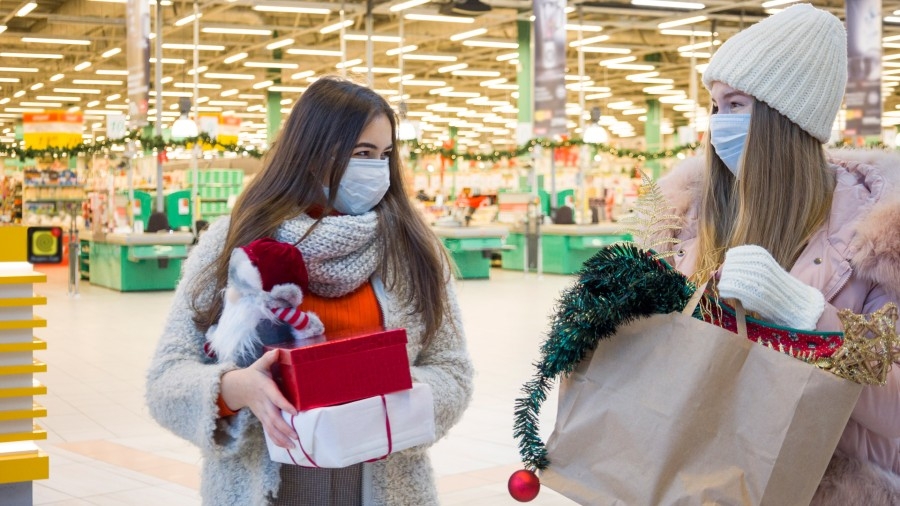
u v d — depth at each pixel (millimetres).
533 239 17266
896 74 24250
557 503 3945
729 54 1554
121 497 4035
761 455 1312
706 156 1674
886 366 1281
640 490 1374
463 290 13766
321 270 1509
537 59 12758
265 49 21891
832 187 1531
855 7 13070
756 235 1515
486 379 6727
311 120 1538
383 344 1354
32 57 23516
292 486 1521
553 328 1444
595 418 1423
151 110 30875
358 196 1547
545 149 17062
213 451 1432
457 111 35062
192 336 1542
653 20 18031
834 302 1450
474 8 15430
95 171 16453
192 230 14656
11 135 40656
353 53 21812
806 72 1504
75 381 6727
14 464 2172
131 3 13125
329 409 1282
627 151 16922
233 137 20562
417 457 1592
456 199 21578
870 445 1447
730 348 1331
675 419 1348
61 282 15219
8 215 24016
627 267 1392
